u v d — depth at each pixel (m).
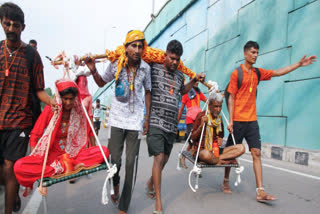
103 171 4.88
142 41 2.65
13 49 2.36
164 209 2.95
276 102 6.26
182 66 3.19
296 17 5.89
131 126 2.75
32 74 2.47
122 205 2.70
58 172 2.19
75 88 2.36
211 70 9.41
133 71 2.78
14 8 2.20
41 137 2.29
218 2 9.01
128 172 2.72
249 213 2.85
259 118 6.76
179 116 5.30
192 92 5.17
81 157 2.39
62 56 2.47
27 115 2.46
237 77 3.47
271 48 6.56
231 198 3.34
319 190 3.63
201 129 3.38
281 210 2.93
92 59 2.64
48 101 2.52
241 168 3.18
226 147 3.59
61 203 3.17
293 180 4.12
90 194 3.52
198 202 3.19
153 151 2.88
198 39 10.43
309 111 5.46
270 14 6.61
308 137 5.46
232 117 3.54
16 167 2.00
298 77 5.73
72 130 2.53
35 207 3.03
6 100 2.31
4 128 2.29
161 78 2.99
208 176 4.49
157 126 2.90
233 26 8.14
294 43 5.91
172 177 4.38
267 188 3.73
